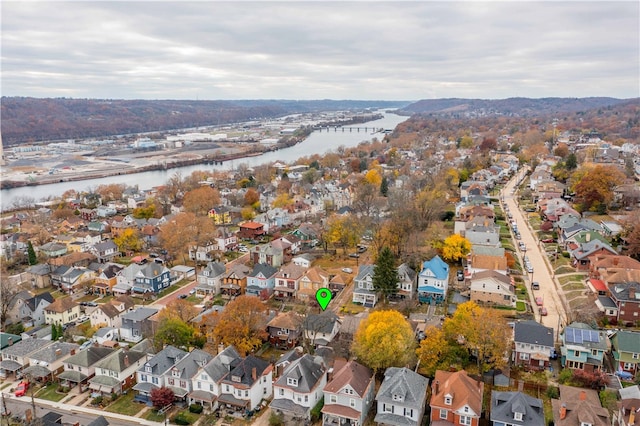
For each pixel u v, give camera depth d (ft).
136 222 617.21
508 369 269.03
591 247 404.98
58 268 451.12
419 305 366.02
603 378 249.96
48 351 296.51
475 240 460.55
